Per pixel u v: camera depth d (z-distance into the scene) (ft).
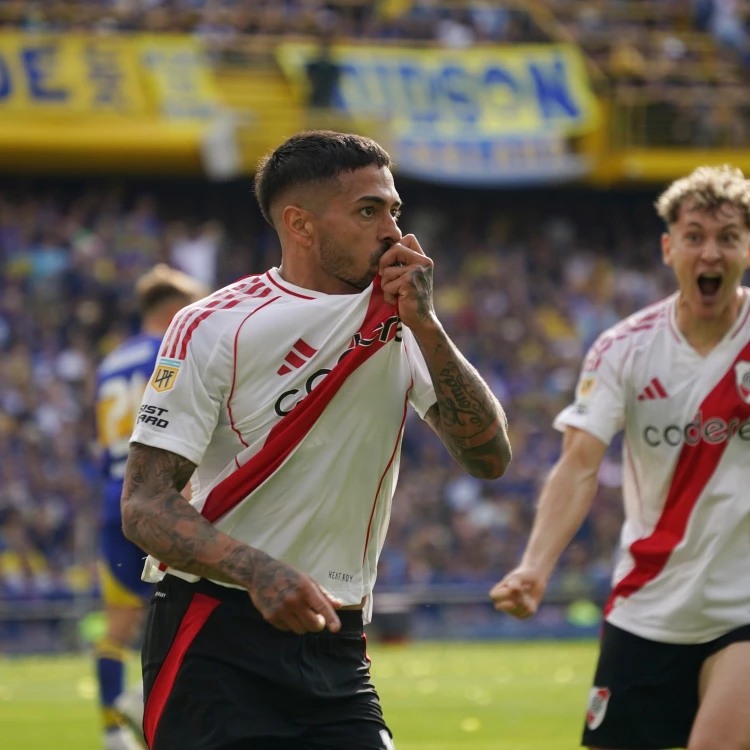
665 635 40.57
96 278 211.20
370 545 30.45
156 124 224.33
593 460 42.01
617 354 42.19
